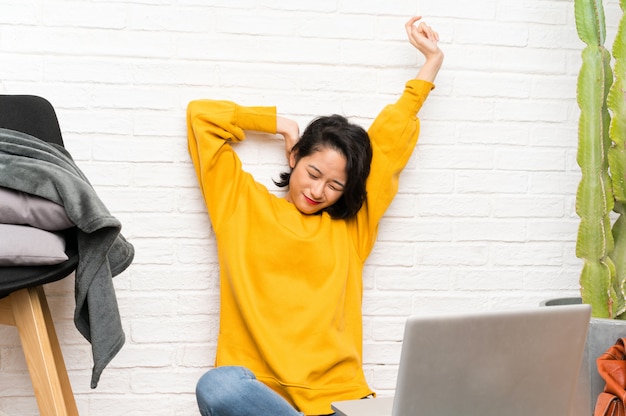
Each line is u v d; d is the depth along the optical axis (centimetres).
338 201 194
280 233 186
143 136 197
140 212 198
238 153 200
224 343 187
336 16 203
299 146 190
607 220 192
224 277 189
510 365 111
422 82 195
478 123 211
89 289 155
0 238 144
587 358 164
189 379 201
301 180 187
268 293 183
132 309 199
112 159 197
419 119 208
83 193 151
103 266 157
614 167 192
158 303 199
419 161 209
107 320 157
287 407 133
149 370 200
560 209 216
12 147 154
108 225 150
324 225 191
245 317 181
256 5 200
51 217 150
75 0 193
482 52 210
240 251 185
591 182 192
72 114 195
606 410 159
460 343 106
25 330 153
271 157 201
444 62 209
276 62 201
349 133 187
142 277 199
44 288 196
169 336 200
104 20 195
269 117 193
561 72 214
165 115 198
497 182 213
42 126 177
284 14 201
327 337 181
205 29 199
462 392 108
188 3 198
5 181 148
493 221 213
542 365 113
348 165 184
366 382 203
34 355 153
